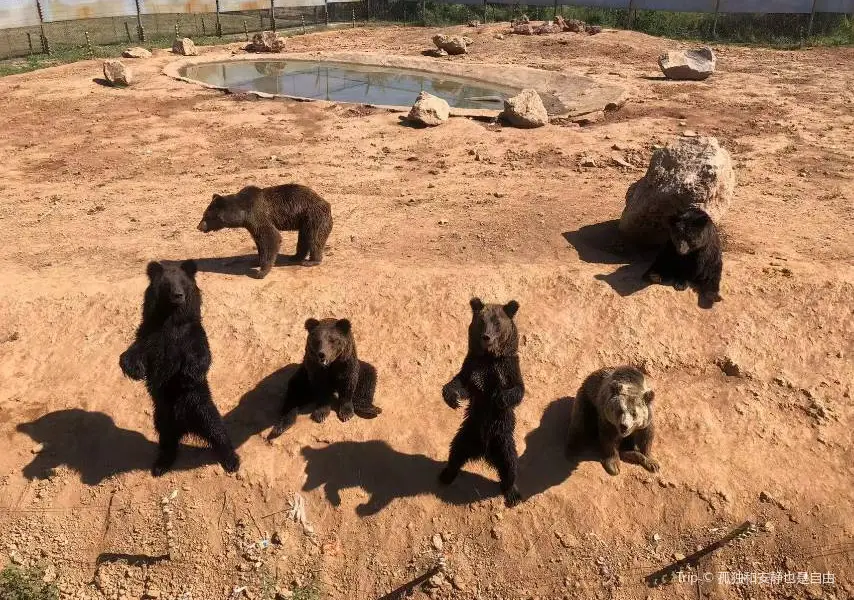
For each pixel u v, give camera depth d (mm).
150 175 10273
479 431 4484
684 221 5676
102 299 6082
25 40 23328
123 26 26188
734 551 4652
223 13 27984
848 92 14523
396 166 10391
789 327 5805
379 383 5551
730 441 5188
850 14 22531
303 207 6383
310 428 5188
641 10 25312
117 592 4691
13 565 4766
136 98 15070
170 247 7273
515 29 22766
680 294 6020
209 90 15805
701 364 5688
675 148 6582
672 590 4543
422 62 19734
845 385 5477
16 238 7668
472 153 10938
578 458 5070
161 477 4980
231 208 6023
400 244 7145
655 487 4891
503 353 4203
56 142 12008
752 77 16328
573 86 16219
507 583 4594
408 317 5953
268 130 12602
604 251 6844
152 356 4516
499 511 4809
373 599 4574
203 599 4625
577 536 4715
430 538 4746
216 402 5422
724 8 23469
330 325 4660
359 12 31078
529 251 6848
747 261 6430
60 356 5750
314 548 4746
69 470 5082
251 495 4906
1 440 5199
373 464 5051
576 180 9266
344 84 17938
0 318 6023
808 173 9523
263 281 6285
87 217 8383
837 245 6844
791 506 4820
